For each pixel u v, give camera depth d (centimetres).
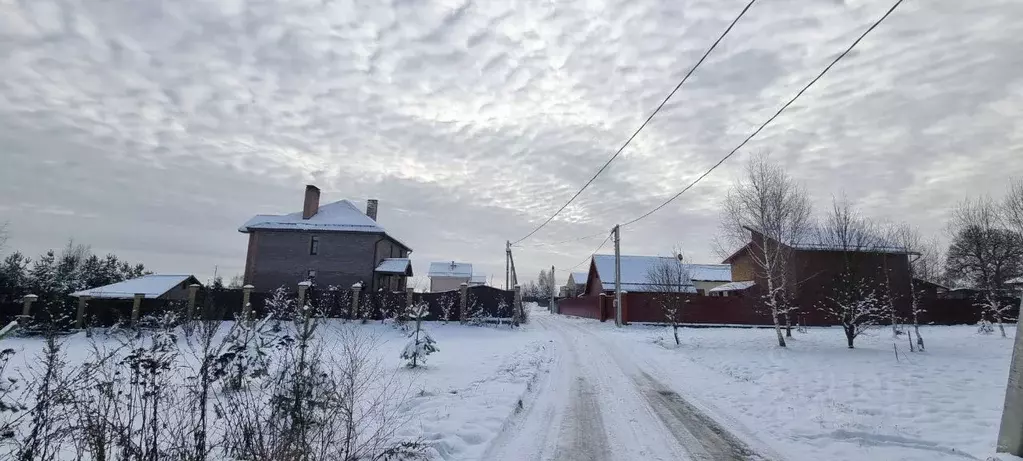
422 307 1305
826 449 552
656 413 721
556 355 1431
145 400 370
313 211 3412
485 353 1391
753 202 1736
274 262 3216
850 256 1538
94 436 344
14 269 2559
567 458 519
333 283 3195
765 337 1880
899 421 657
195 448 374
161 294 2402
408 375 968
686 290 2683
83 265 3284
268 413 434
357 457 436
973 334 1905
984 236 2445
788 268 1912
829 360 1224
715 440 588
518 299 2595
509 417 663
